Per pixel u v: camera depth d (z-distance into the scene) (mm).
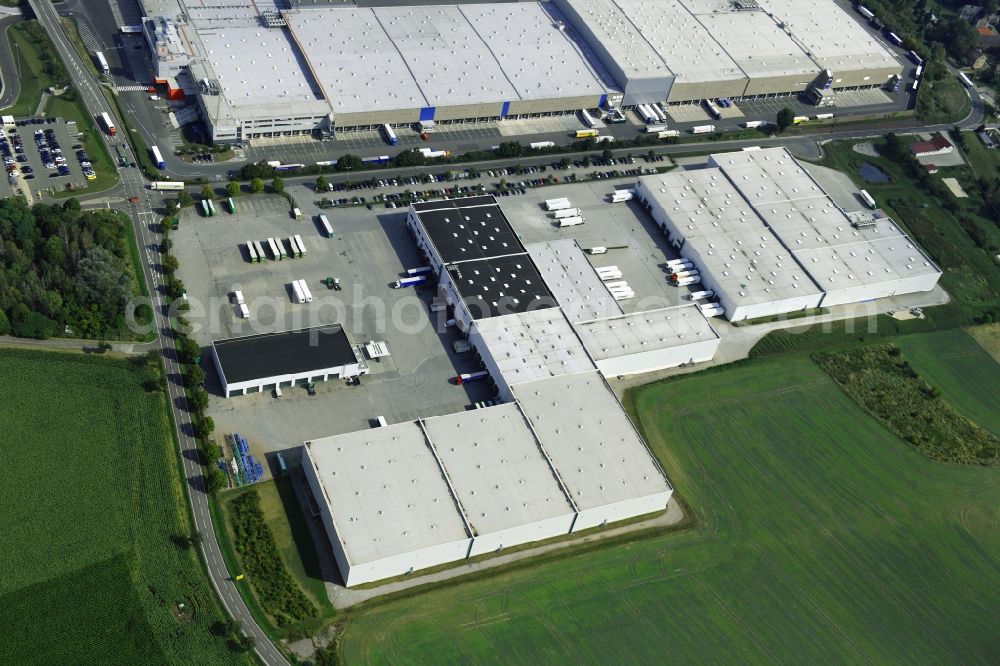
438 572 163625
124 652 142250
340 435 173000
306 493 169625
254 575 155875
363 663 148250
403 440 175125
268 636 148375
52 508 157750
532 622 159500
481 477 172375
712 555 177125
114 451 168500
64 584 148250
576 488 174875
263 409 183375
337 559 158500
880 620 172375
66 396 175875
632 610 164875
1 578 147250
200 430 173875
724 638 163875
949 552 187250
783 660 162750
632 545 175750
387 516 161875
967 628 174125
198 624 147625
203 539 159000
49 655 140000
